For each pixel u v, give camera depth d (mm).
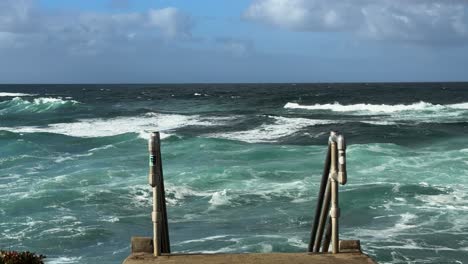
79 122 43312
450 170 19500
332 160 4059
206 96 91250
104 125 40875
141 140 29047
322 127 36188
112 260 11445
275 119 43156
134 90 141750
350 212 14602
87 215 14703
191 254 4215
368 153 22953
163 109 59938
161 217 4156
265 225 13570
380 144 25203
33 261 5203
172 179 18719
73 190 17141
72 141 29719
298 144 29047
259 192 16891
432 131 31750
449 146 26438
